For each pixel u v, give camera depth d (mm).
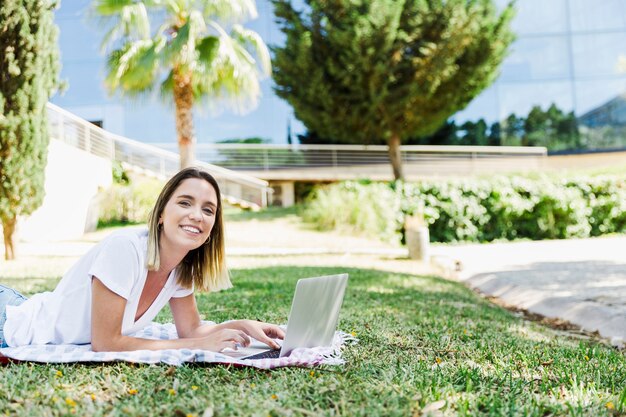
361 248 13234
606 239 15453
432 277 8859
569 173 17172
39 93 9320
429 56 16047
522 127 21578
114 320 2627
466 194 16047
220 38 12461
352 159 20328
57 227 14078
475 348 3391
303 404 2133
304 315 2789
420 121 17328
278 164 19875
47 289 6113
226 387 2295
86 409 2020
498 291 7812
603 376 2760
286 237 13961
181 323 3133
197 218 2688
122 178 17203
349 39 15523
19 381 2275
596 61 21625
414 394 2225
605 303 5738
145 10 12148
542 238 16469
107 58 12727
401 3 15430
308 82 16406
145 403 2096
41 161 9508
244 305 5059
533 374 2742
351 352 3020
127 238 2672
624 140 21406
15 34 8938
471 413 2043
